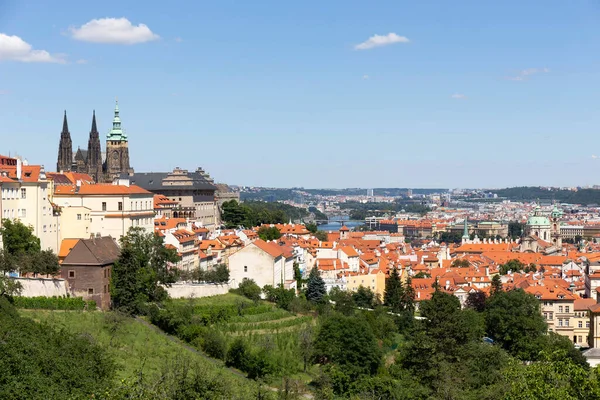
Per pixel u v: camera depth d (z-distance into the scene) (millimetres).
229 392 151750
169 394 137375
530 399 148500
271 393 198250
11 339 151125
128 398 129750
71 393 142125
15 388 136625
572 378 155625
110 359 174250
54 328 186000
